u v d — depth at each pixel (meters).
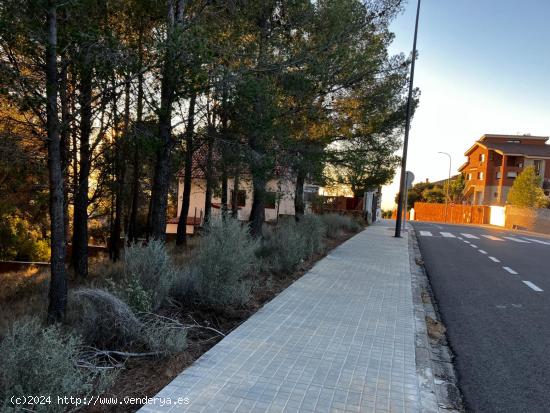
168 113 7.89
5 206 12.59
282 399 3.70
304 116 12.56
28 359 3.12
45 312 6.66
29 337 3.29
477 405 4.11
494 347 5.73
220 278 6.37
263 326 5.62
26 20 5.29
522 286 9.88
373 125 15.60
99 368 3.92
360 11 11.76
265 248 10.08
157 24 8.67
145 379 4.00
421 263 13.09
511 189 47.00
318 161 13.48
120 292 5.35
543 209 35.59
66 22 5.98
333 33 10.88
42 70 6.21
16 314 6.92
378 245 16.05
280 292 7.59
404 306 7.10
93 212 17.16
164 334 4.72
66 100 6.68
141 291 5.25
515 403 4.16
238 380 4.01
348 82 13.14
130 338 4.58
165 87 7.45
